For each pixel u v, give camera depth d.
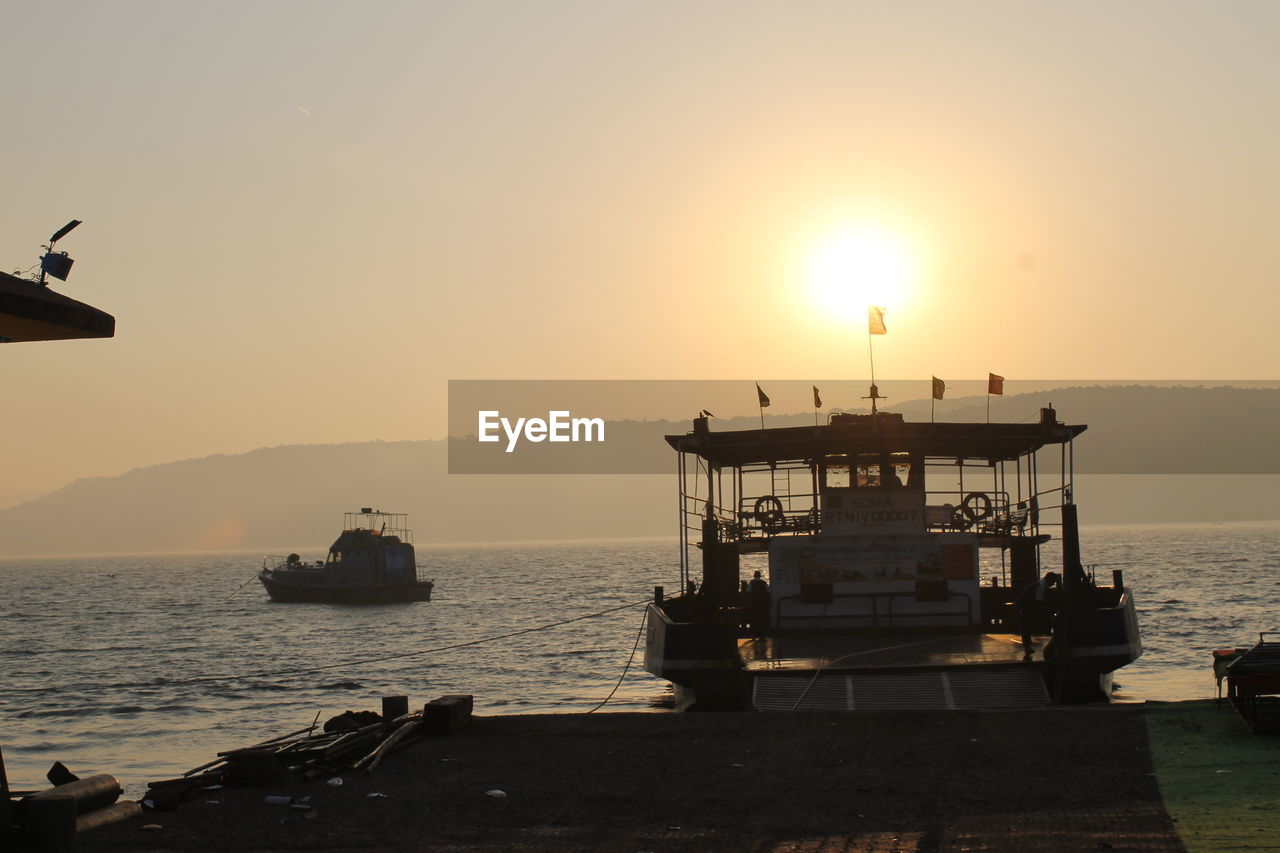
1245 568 154.00
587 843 14.48
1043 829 14.15
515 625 98.38
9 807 14.34
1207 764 17.19
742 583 40.31
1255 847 12.67
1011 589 38.06
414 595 139.25
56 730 45.62
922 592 35.25
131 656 82.69
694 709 28.14
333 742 21.28
